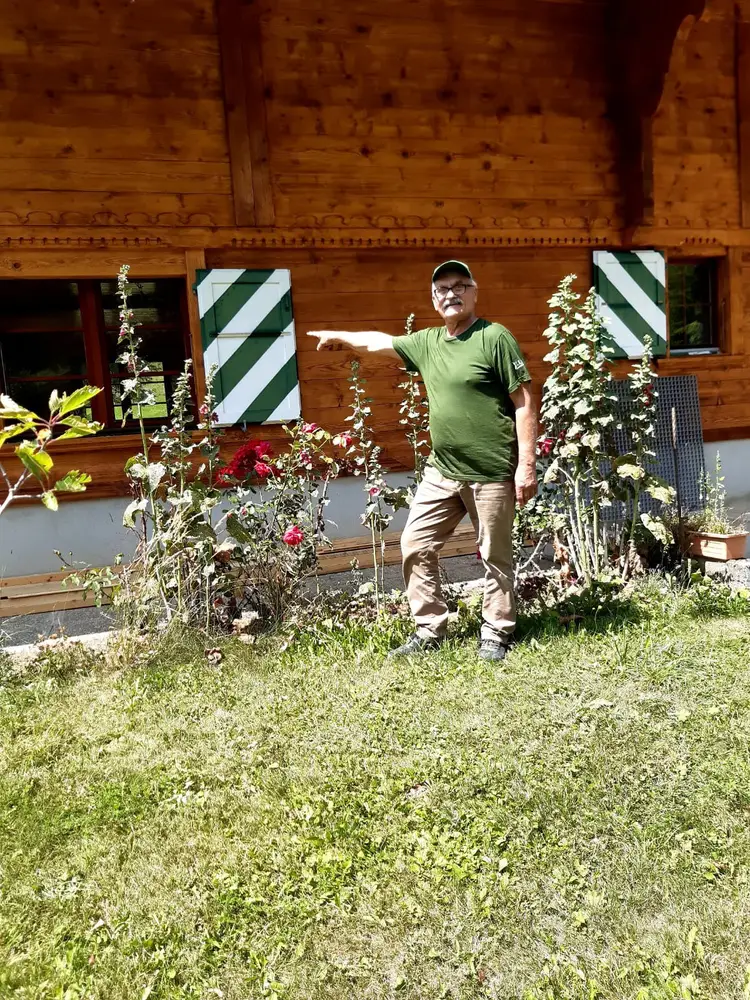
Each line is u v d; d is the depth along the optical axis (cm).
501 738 354
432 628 461
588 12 759
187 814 312
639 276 796
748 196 834
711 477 839
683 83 801
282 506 517
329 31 686
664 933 246
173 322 691
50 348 659
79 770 345
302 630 489
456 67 724
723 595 527
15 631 552
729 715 370
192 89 657
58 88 625
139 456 496
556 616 493
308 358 704
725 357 841
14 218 621
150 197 652
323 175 693
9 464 630
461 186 733
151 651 457
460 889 266
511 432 430
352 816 304
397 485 730
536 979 232
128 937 251
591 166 775
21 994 231
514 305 763
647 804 307
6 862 287
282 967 239
